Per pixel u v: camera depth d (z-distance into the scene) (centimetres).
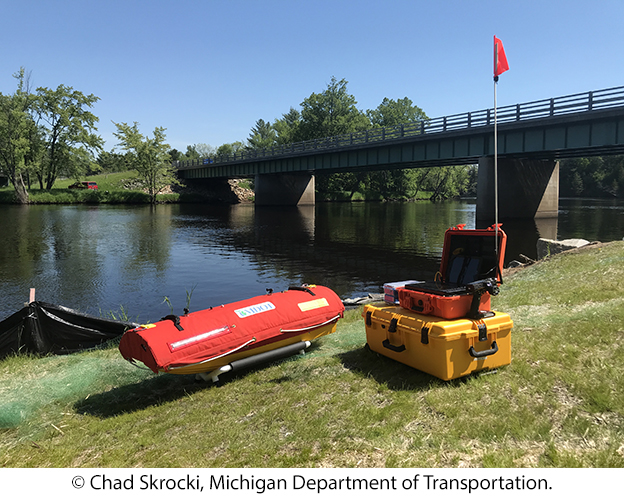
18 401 620
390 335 621
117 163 9875
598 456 395
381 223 4906
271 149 7200
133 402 619
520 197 4903
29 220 4681
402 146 4866
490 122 3950
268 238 3578
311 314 725
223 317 641
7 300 1636
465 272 614
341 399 541
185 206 8000
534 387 523
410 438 445
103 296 1728
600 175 12431
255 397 580
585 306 824
